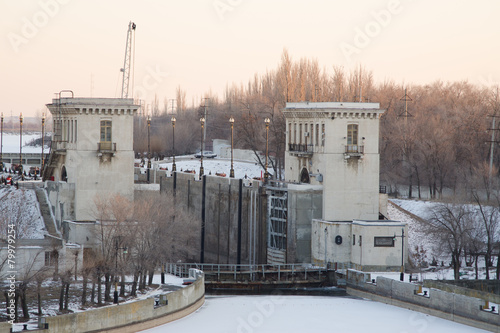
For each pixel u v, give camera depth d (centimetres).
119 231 11769
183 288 11225
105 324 9600
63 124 14212
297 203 14338
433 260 13950
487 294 11006
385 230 13500
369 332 10569
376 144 14338
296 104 15075
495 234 14375
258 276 13850
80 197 13388
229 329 10525
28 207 13525
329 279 13850
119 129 13612
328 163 14138
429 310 11494
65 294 10031
